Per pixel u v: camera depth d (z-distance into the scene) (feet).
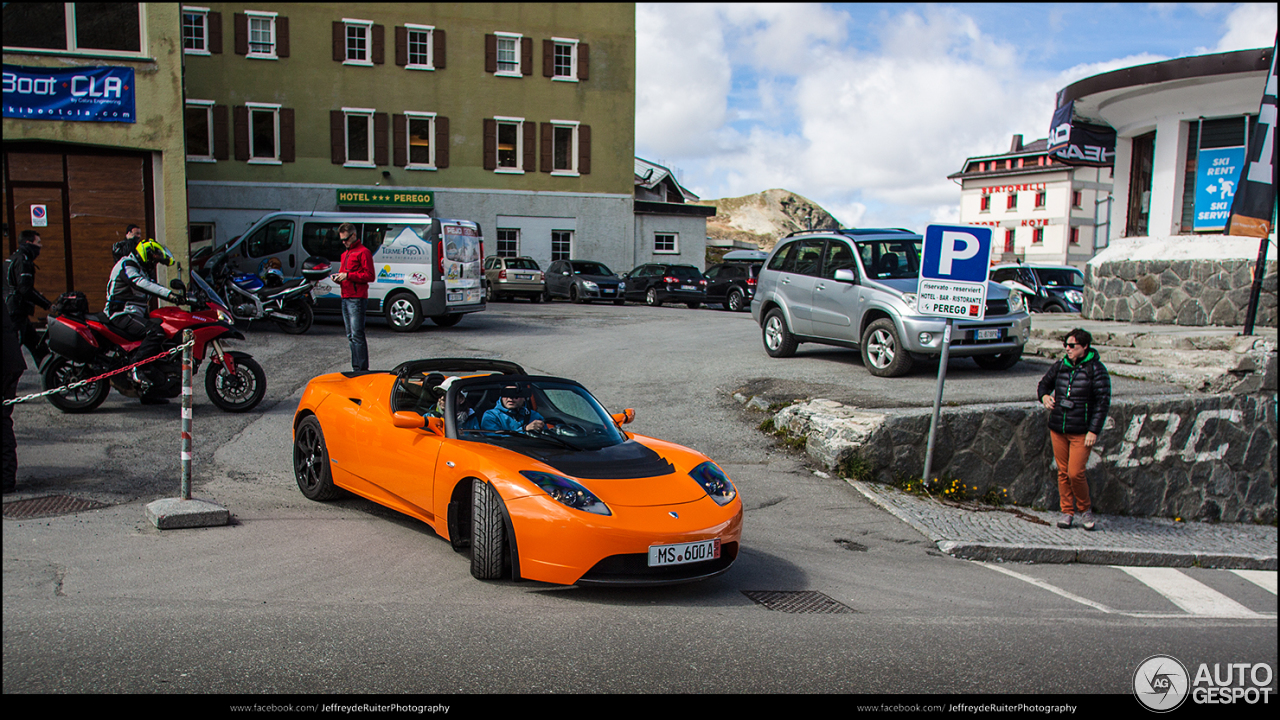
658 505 16.76
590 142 111.24
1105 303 51.98
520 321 64.34
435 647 13.48
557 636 14.33
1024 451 30.96
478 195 107.14
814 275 41.65
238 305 49.67
